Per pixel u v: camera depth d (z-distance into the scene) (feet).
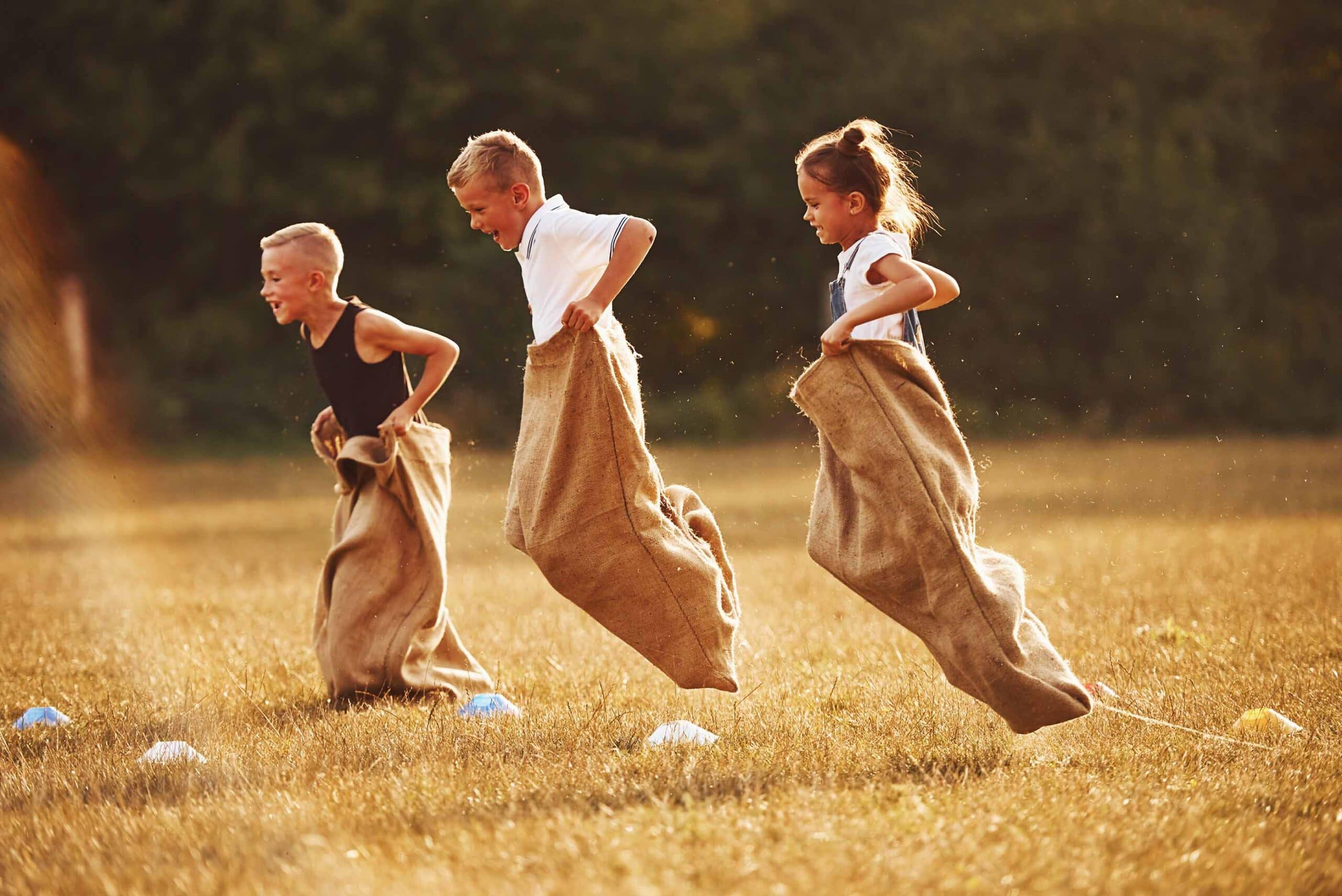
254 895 20.51
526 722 33.47
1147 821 23.48
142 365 197.47
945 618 28.25
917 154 224.33
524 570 73.87
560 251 32.58
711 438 203.62
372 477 39.40
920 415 29.43
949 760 28.43
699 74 222.48
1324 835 22.93
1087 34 225.35
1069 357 220.64
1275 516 87.30
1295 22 237.45
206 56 206.69
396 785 26.58
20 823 24.77
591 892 19.81
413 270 208.64
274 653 47.14
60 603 61.46
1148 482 121.19
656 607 31.83
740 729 32.22
